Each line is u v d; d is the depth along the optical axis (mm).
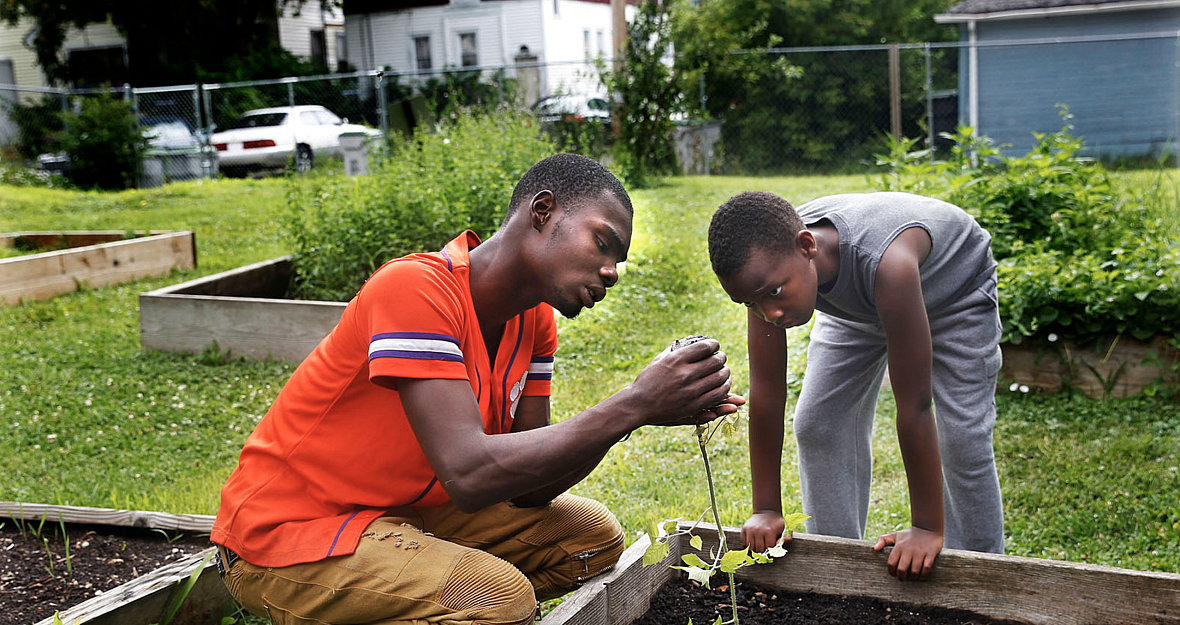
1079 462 4105
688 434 4656
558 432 1926
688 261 8391
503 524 2480
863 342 2939
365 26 28250
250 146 19188
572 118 14320
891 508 3781
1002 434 4488
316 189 7852
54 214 13391
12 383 5828
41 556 3305
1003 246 5844
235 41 27297
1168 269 4980
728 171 18406
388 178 7797
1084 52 17469
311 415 2154
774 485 2830
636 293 7312
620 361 5820
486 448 1925
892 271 2578
